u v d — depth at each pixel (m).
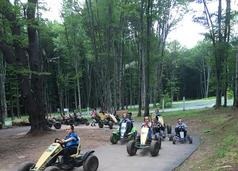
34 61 25.20
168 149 16.91
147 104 36.00
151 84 53.41
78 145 12.06
